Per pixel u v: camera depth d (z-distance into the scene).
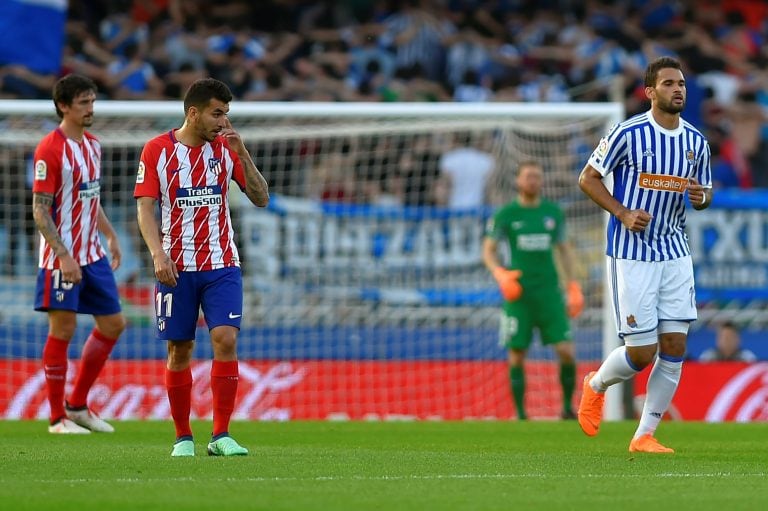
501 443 29.94
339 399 46.56
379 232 51.81
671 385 25.75
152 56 67.56
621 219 24.53
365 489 18.88
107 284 32.47
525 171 43.56
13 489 18.59
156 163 23.20
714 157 68.69
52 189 30.88
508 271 43.06
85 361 32.84
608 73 73.19
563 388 44.16
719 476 21.25
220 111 23.19
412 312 51.41
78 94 31.12
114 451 25.91
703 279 52.25
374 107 45.81
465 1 76.00
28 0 49.78
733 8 79.75
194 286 23.41
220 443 24.14
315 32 71.38
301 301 51.25
